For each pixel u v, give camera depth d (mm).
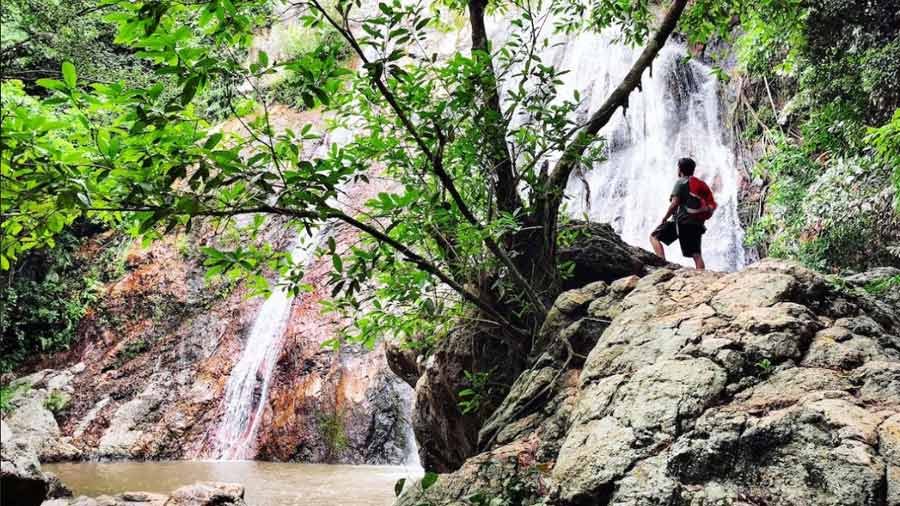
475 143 5098
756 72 11039
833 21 8656
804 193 9414
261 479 9867
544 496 3449
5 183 2678
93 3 13164
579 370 4387
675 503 2861
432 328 5715
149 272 16391
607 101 5961
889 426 2711
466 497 3543
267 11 4203
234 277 3889
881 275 5344
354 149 4617
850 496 2545
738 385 3252
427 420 6953
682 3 5973
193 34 3283
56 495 7441
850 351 3311
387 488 8922
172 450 13445
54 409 14016
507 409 4535
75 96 3006
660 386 3336
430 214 4664
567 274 5770
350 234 14367
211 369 14758
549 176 5832
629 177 14352
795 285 3842
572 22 6324
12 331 15719
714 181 13164
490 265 5332
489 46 5277
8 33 12312
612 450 3156
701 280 4270
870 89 8219
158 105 3197
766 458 2836
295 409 13133
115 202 3035
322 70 3461
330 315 13922
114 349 15414
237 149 3258
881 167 8094
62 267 17000
